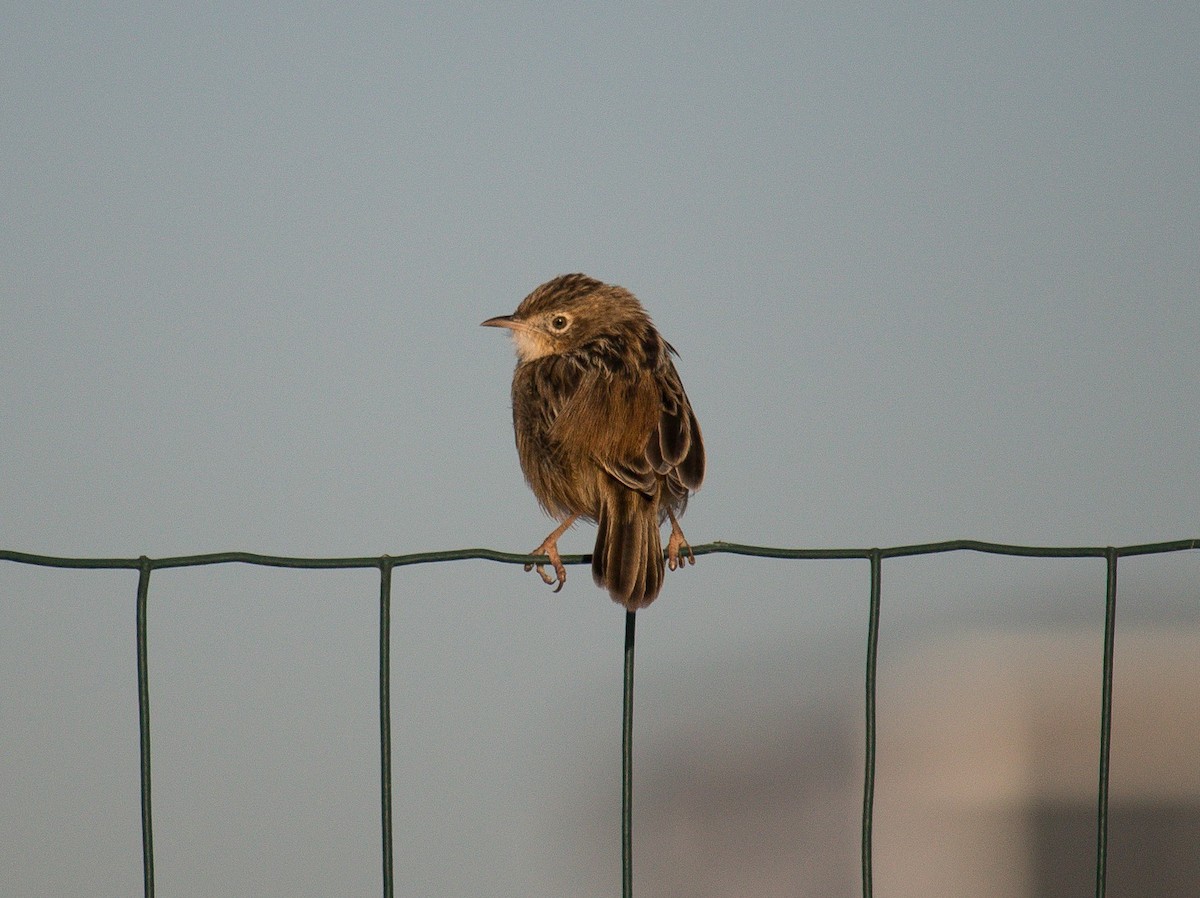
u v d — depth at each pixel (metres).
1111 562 6.66
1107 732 6.55
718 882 16.67
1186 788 16.03
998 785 16.81
